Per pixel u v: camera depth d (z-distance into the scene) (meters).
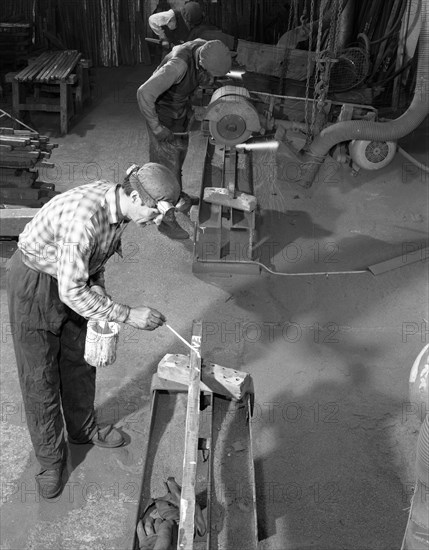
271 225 6.23
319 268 5.62
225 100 5.31
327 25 8.43
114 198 2.84
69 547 3.30
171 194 2.79
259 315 5.04
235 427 3.65
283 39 8.51
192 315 5.02
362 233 6.21
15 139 5.84
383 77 8.95
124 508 3.49
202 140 8.14
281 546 3.29
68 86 8.46
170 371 3.66
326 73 6.73
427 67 6.37
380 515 3.48
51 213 2.88
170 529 2.87
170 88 5.53
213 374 3.64
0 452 3.81
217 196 5.48
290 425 4.04
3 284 5.29
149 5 11.28
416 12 8.30
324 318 5.03
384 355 4.64
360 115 7.37
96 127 8.62
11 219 5.25
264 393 4.29
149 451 3.41
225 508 3.27
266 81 8.38
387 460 3.82
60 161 7.58
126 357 4.55
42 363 3.21
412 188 6.98
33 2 10.77
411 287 5.39
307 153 6.83
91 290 2.90
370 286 5.39
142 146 8.07
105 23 11.20
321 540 3.33
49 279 3.02
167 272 5.51
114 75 10.91
